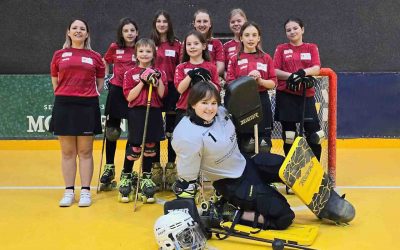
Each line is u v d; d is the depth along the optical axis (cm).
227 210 379
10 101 757
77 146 451
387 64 775
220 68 496
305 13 771
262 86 441
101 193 489
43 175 571
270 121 451
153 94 445
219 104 345
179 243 307
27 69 791
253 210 359
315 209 373
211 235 349
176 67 456
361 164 627
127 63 490
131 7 780
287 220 354
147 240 351
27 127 756
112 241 349
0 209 431
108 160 503
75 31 435
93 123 440
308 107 474
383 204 439
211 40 499
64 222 394
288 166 354
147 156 458
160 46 492
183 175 336
